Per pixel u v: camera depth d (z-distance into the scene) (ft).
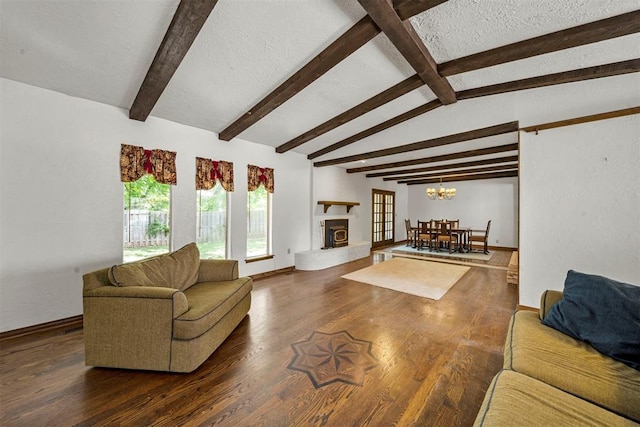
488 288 13.51
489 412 3.43
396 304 11.28
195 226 12.85
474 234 29.19
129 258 11.12
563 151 9.79
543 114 10.23
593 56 7.84
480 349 7.61
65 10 6.27
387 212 30.63
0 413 5.16
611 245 9.03
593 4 6.00
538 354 4.71
